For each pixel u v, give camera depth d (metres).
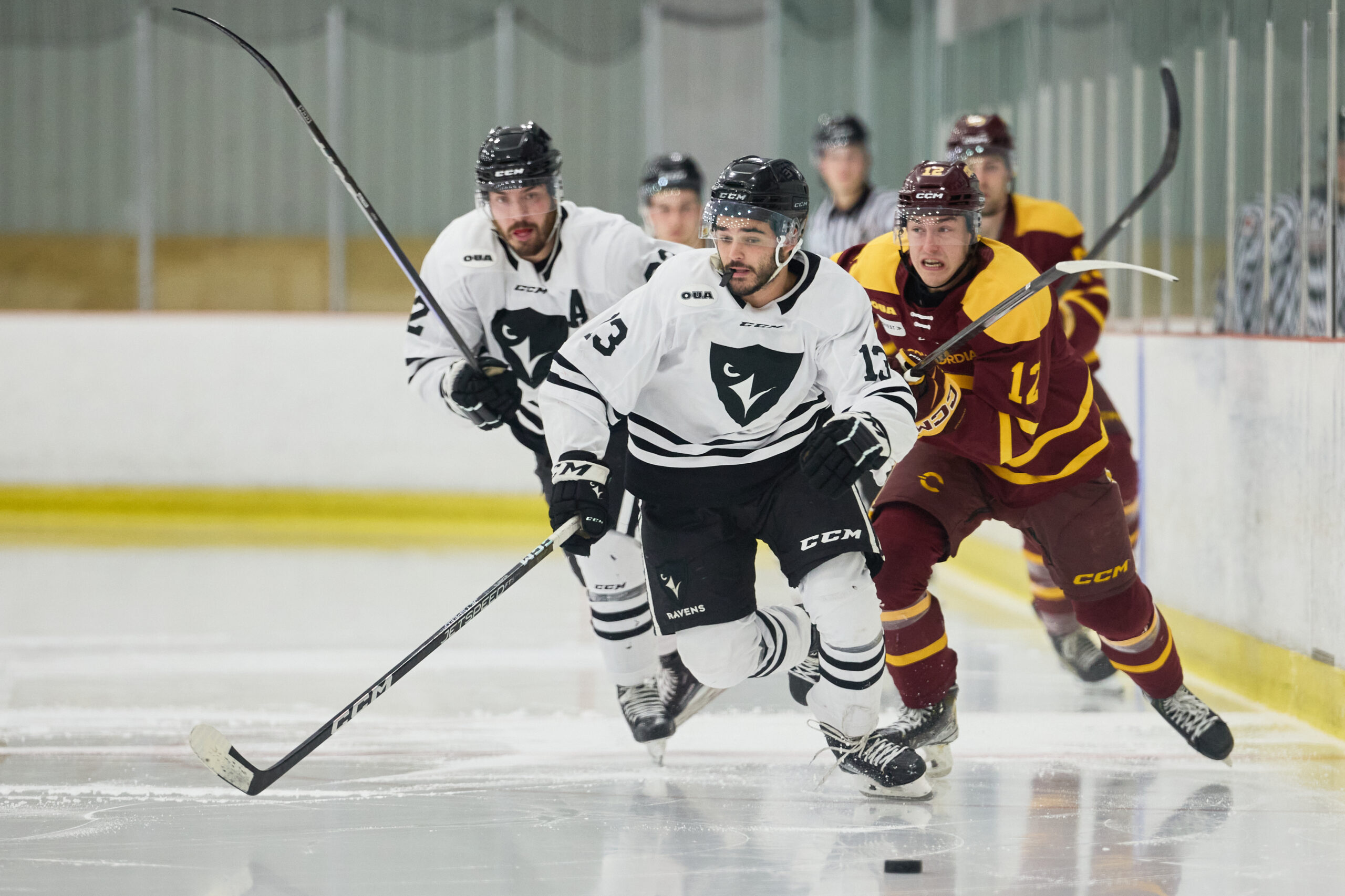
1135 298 19.73
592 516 10.29
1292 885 9.34
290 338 29.80
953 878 9.48
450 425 30.00
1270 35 15.59
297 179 42.69
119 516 29.83
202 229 42.78
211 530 28.80
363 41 41.50
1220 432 15.84
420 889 9.31
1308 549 13.80
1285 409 14.30
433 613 20.45
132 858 9.93
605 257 12.02
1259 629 14.88
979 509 11.95
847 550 10.35
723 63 35.09
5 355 29.59
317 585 22.73
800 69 33.03
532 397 12.73
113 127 42.00
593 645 18.20
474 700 15.05
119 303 42.47
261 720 14.18
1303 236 14.76
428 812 11.05
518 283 12.14
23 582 22.70
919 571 11.44
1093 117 21.56
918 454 12.05
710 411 10.38
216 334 29.72
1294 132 15.00
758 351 10.15
